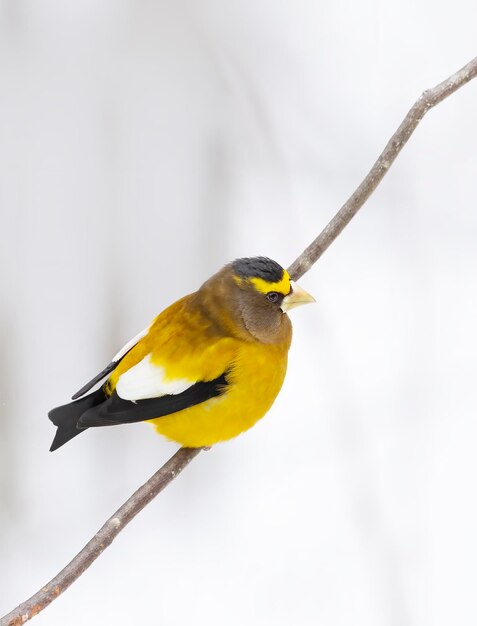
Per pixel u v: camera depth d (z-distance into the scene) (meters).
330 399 12.74
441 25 16.98
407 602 10.60
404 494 11.55
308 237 15.08
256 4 15.70
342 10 17.06
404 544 11.12
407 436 12.20
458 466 11.72
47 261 13.94
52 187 14.23
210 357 8.47
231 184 15.08
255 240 15.07
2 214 13.88
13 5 14.59
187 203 14.79
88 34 14.88
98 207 14.35
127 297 14.08
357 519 11.39
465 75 8.12
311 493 12.09
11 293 13.47
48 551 11.84
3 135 14.25
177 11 14.90
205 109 15.02
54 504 12.44
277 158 15.18
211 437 8.63
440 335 13.59
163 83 14.95
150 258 14.40
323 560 11.31
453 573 10.84
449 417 12.35
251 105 15.14
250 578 11.30
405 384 12.80
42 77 14.63
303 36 16.55
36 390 13.23
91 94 14.69
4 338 13.09
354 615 10.65
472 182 15.20
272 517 12.00
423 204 15.02
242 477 12.46
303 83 15.95
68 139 14.48
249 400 8.57
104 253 14.16
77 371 13.55
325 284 14.79
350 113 15.80
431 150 15.53
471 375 12.81
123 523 7.61
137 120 14.80
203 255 14.83
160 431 8.70
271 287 8.53
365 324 14.09
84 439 13.05
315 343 13.44
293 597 10.98
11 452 12.57
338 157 15.52
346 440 12.15
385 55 16.48
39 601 6.93
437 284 14.47
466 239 14.73
